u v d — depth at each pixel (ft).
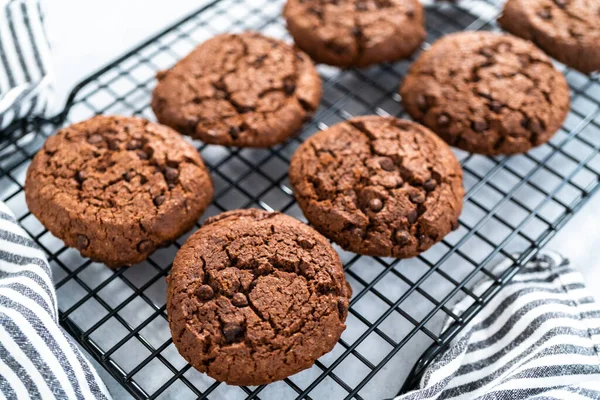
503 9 1.64
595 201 1.49
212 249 1.25
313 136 1.42
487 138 1.44
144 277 1.37
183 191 1.33
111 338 1.31
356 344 1.24
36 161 1.36
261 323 1.20
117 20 1.75
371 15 1.59
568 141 1.49
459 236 1.44
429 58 1.53
